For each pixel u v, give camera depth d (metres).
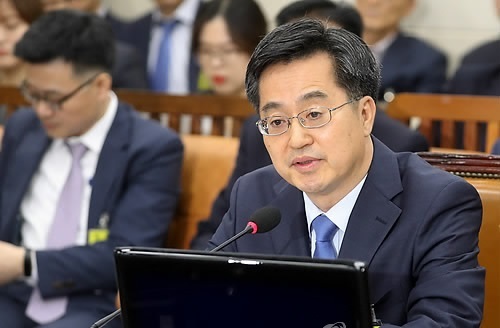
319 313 3.52
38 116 7.45
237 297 3.65
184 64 13.08
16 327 7.41
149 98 9.48
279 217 4.45
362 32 7.36
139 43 13.44
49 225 7.62
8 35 11.96
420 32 12.98
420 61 11.87
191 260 3.70
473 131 8.67
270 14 13.61
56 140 7.74
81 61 7.31
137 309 3.81
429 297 4.36
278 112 4.41
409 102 8.92
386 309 4.58
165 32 13.23
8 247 7.30
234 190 5.22
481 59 11.46
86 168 7.60
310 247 4.82
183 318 3.74
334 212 4.71
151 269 3.76
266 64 4.40
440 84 11.88
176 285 3.74
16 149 7.88
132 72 12.45
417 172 4.79
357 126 4.46
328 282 3.48
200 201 8.21
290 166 4.46
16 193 7.75
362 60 4.45
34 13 12.05
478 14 12.80
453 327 4.22
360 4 11.98
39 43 7.23
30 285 7.61
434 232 4.56
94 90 7.45
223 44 10.16
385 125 7.10
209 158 8.26
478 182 5.28
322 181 4.42
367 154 4.72
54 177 7.70
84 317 7.27
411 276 4.58
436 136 8.91
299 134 4.37
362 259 4.60
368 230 4.63
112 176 7.50
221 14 10.21
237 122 9.10
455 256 4.47
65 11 7.44
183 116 9.71
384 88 11.83
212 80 10.34
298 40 4.36
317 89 4.34
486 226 5.22
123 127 7.65
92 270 7.28
